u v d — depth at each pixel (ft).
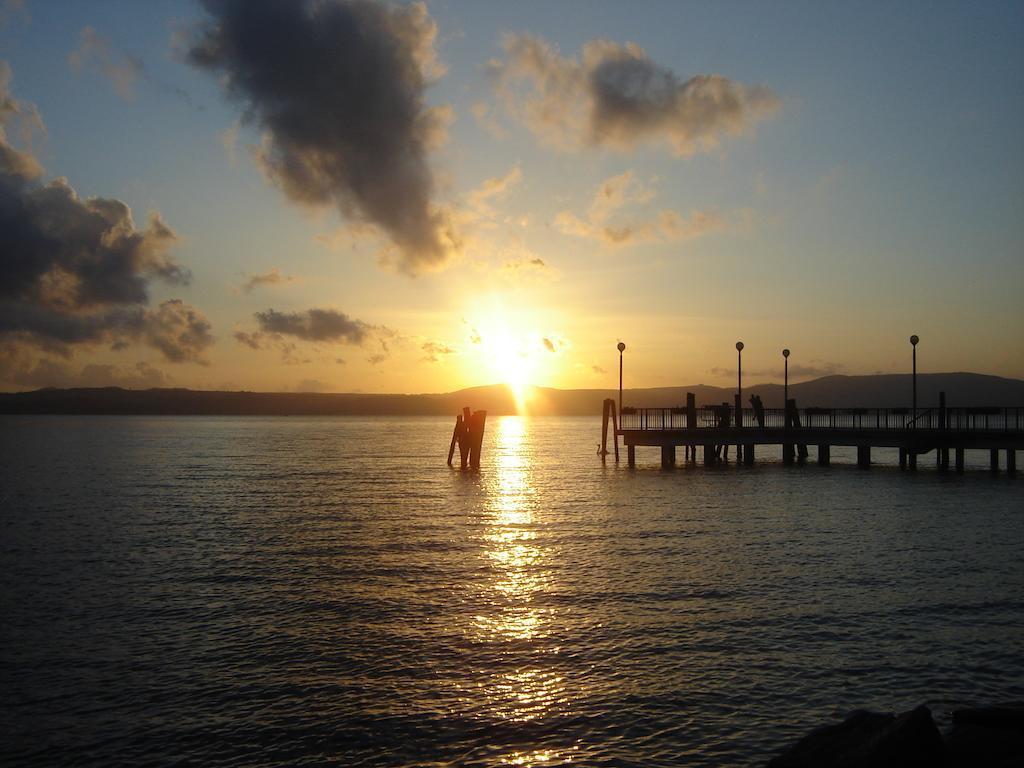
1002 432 154.20
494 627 62.18
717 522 111.75
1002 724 40.52
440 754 41.45
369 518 122.42
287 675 52.47
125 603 70.59
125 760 41.34
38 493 160.25
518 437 485.15
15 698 49.08
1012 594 70.08
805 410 211.41
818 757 36.58
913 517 112.88
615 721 44.91
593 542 98.17
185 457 280.10
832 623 61.93
